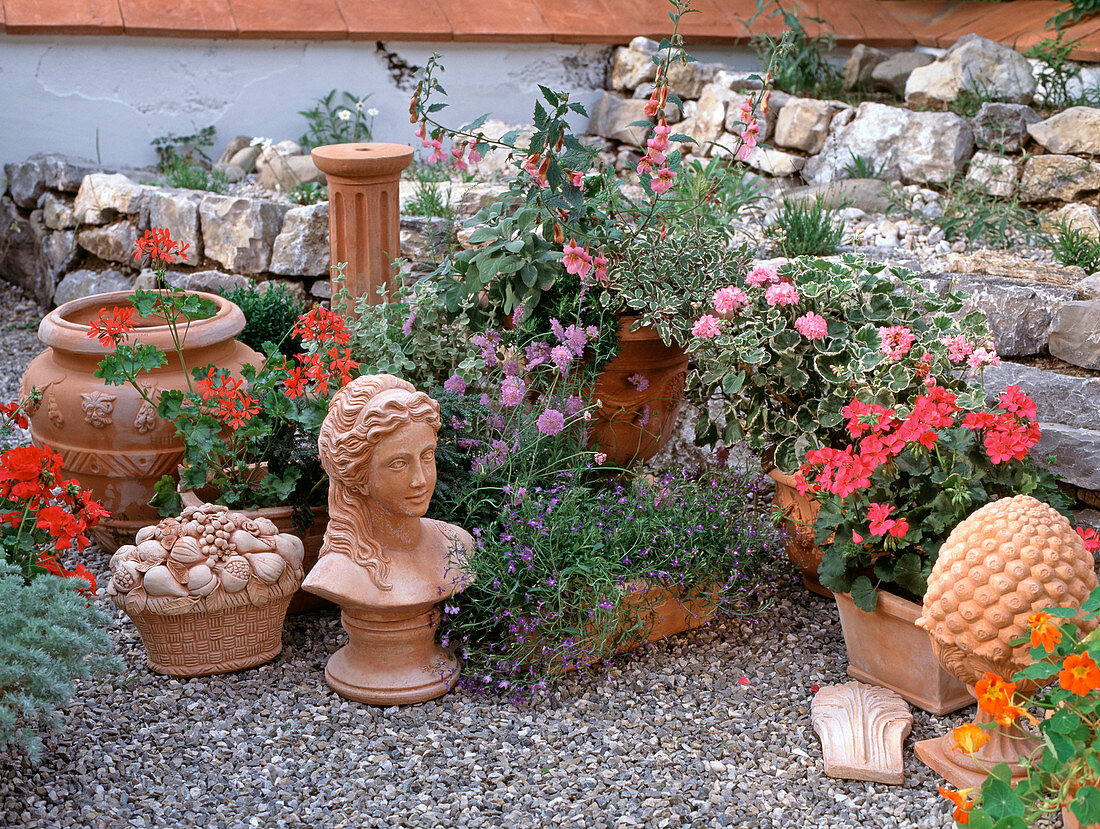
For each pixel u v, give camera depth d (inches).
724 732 123.1
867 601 123.8
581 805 110.4
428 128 290.4
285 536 133.0
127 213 255.8
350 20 280.4
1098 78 243.8
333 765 115.8
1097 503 161.8
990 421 121.6
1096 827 88.7
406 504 118.7
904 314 144.5
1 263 295.7
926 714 126.0
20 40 265.1
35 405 152.4
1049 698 104.8
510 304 155.9
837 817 109.3
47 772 112.2
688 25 293.1
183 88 277.9
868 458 119.3
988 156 225.5
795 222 203.3
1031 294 169.5
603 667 133.7
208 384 144.9
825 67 276.5
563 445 151.1
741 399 147.3
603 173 166.9
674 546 132.4
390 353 153.6
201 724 122.1
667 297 151.3
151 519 156.4
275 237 238.8
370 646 126.6
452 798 111.0
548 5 299.0
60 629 103.0
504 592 125.4
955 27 291.0
